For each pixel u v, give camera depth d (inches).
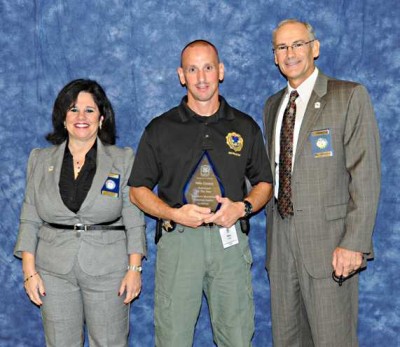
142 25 112.7
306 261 96.4
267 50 113.7
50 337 98.0
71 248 95.9
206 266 96.3
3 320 120.0
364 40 113.3
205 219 90.9
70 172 98.0
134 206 100.1
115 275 97.9
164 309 97.7
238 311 97.8
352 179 92.3
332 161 94.0
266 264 106.6
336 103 94.0
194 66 93.7
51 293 96.8
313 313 98.0
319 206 94.9
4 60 113.4
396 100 114.3
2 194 116.7
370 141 92.0
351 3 112.8
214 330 100.9
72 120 97.1
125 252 99.7
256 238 118.6
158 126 96.9
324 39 113.5
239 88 114.6
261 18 113.0
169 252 96.5
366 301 119.5
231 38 113.3
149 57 113.5
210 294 98.7
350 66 113.8
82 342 101.4
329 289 96.5
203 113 96.9
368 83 114.1
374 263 118.5
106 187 97.3
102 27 112.7
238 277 97.4
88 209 96.1
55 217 96.6
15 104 114.3
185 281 95.9
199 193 95.1
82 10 112.3
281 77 114.3
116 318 98.7
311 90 97.3
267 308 119.6
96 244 96.8
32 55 113.3
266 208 105.7
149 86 114.1
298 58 95.5
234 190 96.0
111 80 113.8
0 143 115.3
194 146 95.5
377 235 117.6
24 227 99.3
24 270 98.7
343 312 97.7
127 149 102.7
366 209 90.9
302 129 95.4
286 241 99.4
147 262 118.6
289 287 100.7
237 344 98.3
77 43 113.0
